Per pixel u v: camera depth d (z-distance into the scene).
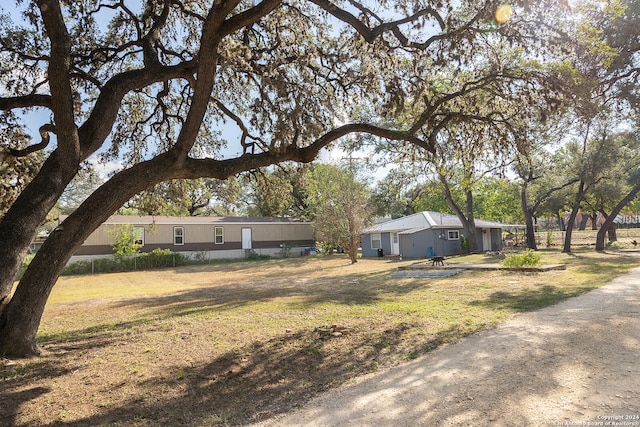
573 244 35.62
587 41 8.05
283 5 9.01
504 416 3.46
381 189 46.50
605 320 6.99
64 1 8.52
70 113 6.11
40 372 5.30
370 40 7.12
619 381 4.12
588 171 24.97
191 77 8.20
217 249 34.50
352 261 26.98
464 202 39.84
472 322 7.44
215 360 5.71
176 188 11.41
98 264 27.48
